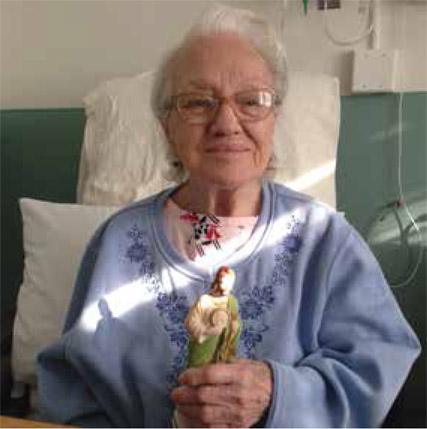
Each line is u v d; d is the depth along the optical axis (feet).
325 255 3.12
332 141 4.50
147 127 4.70
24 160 5.94
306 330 3.09
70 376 3.35
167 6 5.43
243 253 3.13
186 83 3.02
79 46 5.76
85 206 4.59
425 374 4.56
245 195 3.27
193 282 3.10
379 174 4.87
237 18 3.13
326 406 2.88
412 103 4.72
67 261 4.41
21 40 5.90
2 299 6.04
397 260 4.88
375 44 4.80
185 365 2.98
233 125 2.95
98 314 3.19
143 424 3.12
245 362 2.72
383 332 3.10
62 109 5.80
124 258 3.27
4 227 6.06
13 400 4.45
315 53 4.99
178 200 3.41
